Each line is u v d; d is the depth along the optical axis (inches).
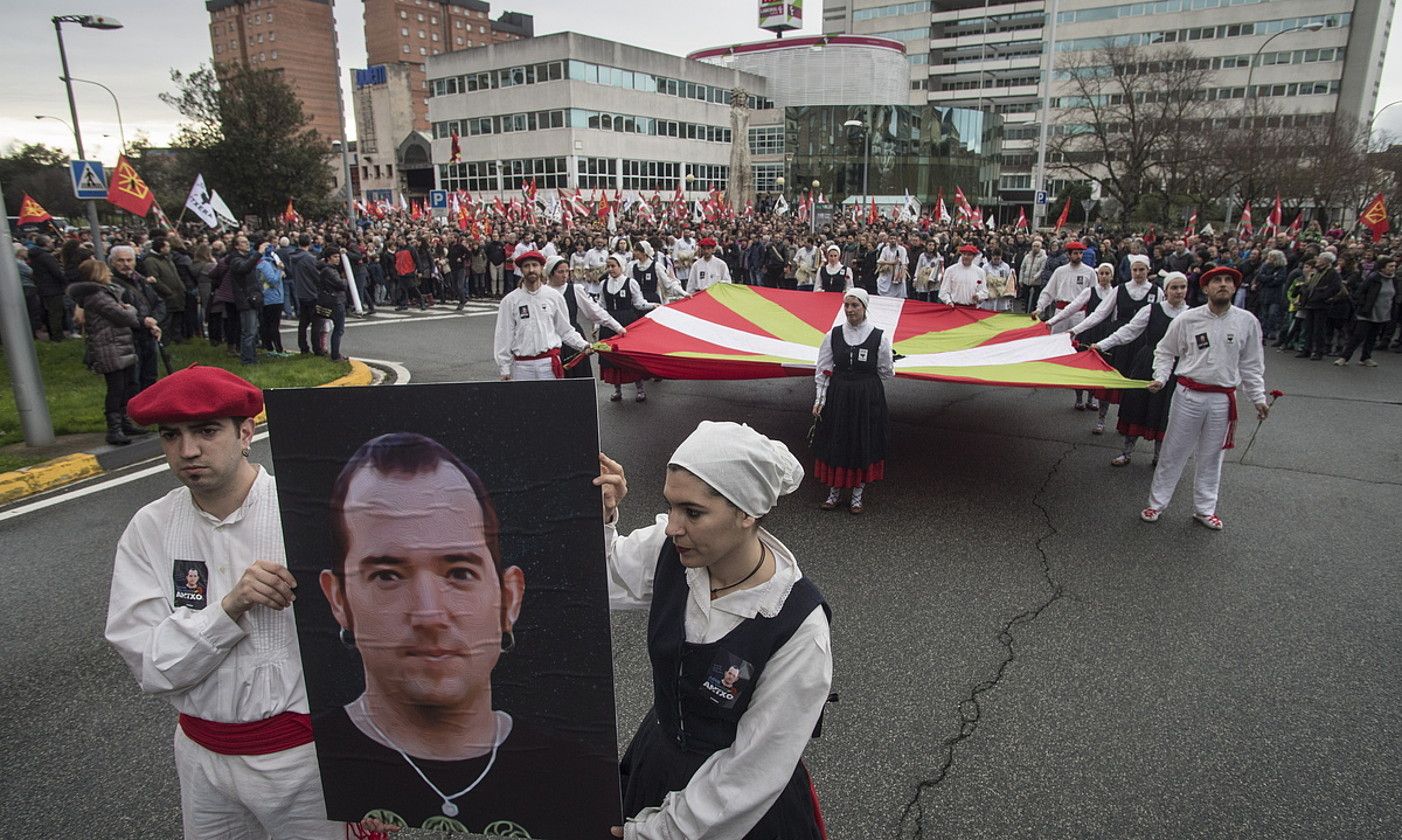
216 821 75.6
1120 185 1604.3
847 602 175.6
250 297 418.9
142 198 551.8
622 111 2169.0
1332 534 216.5
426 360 471.2
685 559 62.6
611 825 66.6
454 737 66.9
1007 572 191.5
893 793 115.5
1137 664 150.9
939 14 3484.3
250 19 4343.0
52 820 110.1
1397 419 342.6
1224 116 1814.7
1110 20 3186.5
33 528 216.4
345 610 65.3
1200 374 212.7
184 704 70.7
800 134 2603.3
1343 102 2896.2
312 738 72.2
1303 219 1695.4
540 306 262.8
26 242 653.3
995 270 498.0
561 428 60.4
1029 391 410.3
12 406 331.3
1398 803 114.4
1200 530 219.9
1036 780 118.3
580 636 63.4
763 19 3041.3
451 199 1357.0
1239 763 122.6
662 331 311.0
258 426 322.3
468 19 4601.4
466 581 63.5
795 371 259.6
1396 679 146.6
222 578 70.7
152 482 255.4
